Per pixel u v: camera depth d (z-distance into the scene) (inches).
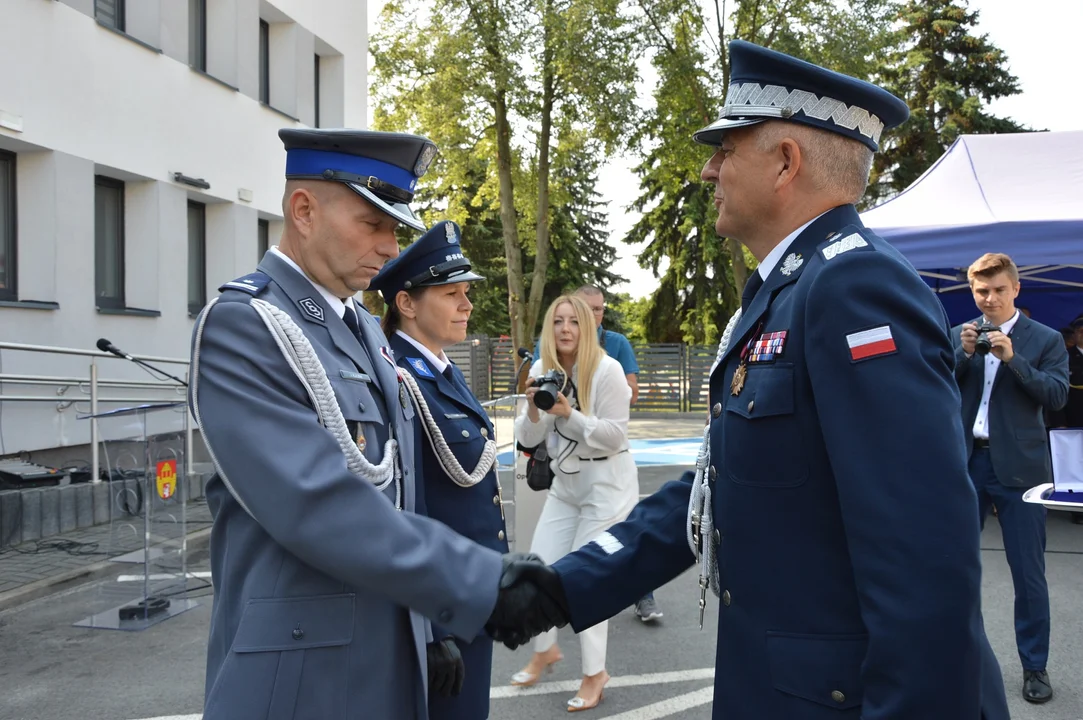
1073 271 352.8
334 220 65.9
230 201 451.8
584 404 151.3
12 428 310.5
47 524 277.0
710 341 1320.1
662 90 722.2
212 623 66.0
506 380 910.4
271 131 489.4
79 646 181.0
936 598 48.3
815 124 60.3
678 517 76.1
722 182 64.8
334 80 573.6
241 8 462.3
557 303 154.4
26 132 320.8
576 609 72.4
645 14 682.8
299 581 61.4
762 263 64.1
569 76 666.8
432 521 63.0
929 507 49.1
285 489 57.2
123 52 371.2
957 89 1136.2
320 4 546.0
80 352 281.3
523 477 187.3
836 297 53.5
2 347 248.8
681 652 172.4
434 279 107.1
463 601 60.1
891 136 1120.8
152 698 151.9
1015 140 285.0
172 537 214.4
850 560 53.8
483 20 672.4
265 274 65.8
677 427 762.2
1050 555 249.4
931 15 1150.3
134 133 378.3
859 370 51.8
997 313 161.2
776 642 56.5
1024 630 147.4
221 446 59.0
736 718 59.1
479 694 96.2
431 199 809.5
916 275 55.0
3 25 310.2
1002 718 56.7
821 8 669.9
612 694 150.7
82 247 347.6
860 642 54.1
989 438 155.7
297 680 60.1
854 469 50.9
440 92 679.7
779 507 56.6
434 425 97.4
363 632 62.4
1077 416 308.0
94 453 298.0
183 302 410.6
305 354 62.2
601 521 149.5
